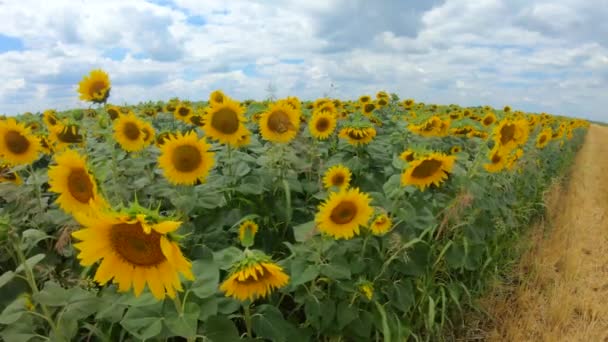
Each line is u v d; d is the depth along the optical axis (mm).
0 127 4723
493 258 6488
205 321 2938
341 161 5836
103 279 2266
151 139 6105
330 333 3830
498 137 5004
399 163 4371
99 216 2141
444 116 9000
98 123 5676
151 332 2561
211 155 4195
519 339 5266
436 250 5184
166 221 2086
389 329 3986
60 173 3123
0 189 4926
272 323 3396
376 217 3947
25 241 3820
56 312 3246
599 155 25047
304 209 5223
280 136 5336
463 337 5234
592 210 11633
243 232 3893
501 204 6395
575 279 7078
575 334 5625
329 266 3508
